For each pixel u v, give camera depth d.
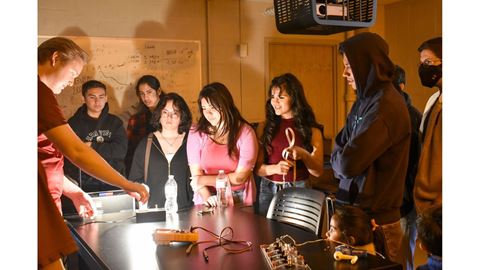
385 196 2.20
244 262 1.67
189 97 4.12
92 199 2.58
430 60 2.40
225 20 4.25
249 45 4.37
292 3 2.05
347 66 2.32
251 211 2.72
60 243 1.21
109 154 3.77
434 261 1.55
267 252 1.72
